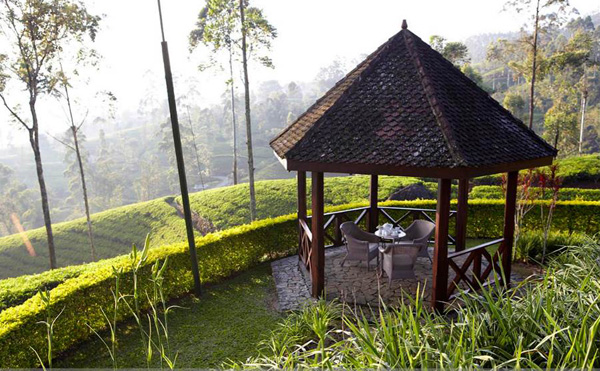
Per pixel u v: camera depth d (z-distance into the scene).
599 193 15.70
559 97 42.12
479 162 5.63
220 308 7.34
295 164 6.38
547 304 3.52
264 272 9.16
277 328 6.43
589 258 5.36
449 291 6.36
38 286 8.02
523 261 8.86
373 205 9.76
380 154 5.95
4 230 60.53
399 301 6.79
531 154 6.52
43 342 5.76
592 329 2.81
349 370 3.14
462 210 6.64
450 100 6.69
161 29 7.17
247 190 24.48
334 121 6.66
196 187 71.31
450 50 34.88
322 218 7.00
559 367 2.95
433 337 3.36
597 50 64.38
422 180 20.06
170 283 7.74
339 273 8.26
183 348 6.04
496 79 84.88
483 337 3.45
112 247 27.38
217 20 16.94
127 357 5.92
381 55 7.38
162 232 26.56
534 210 11.08
